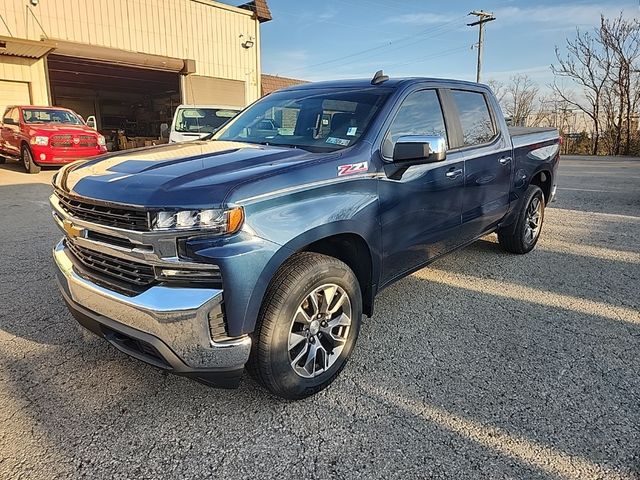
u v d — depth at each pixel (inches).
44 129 472.4
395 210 120.5
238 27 814.5
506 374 112.1
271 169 95.0
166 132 277.3
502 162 174.7
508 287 169.6
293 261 97.6
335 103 132.5
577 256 207.0
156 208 82.0
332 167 103.5
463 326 138.1
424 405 99.9
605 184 426.3
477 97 167.8
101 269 95.8
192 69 745.6
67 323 136.0
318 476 80.2
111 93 1149.1
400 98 129.4
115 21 666.2
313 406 99.9
